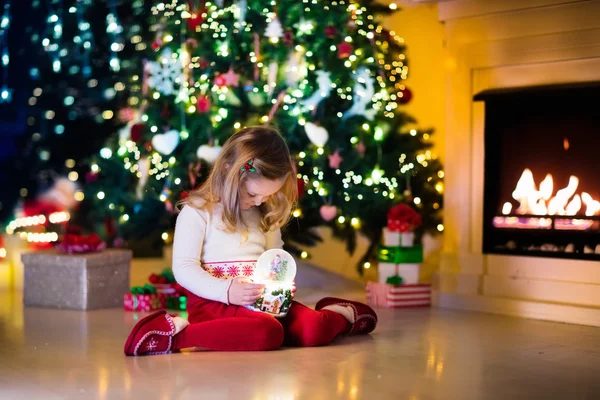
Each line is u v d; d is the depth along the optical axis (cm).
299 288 577
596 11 447
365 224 563
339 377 304
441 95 602
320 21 532
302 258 589
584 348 368
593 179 446
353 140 539
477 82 501
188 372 311
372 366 323
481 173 498
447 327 421
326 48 533
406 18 624
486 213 491
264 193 350
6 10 723
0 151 916
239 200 354
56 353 348
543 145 467
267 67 543
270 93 530
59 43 745
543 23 467
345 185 541
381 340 381
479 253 496
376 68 546
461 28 503
